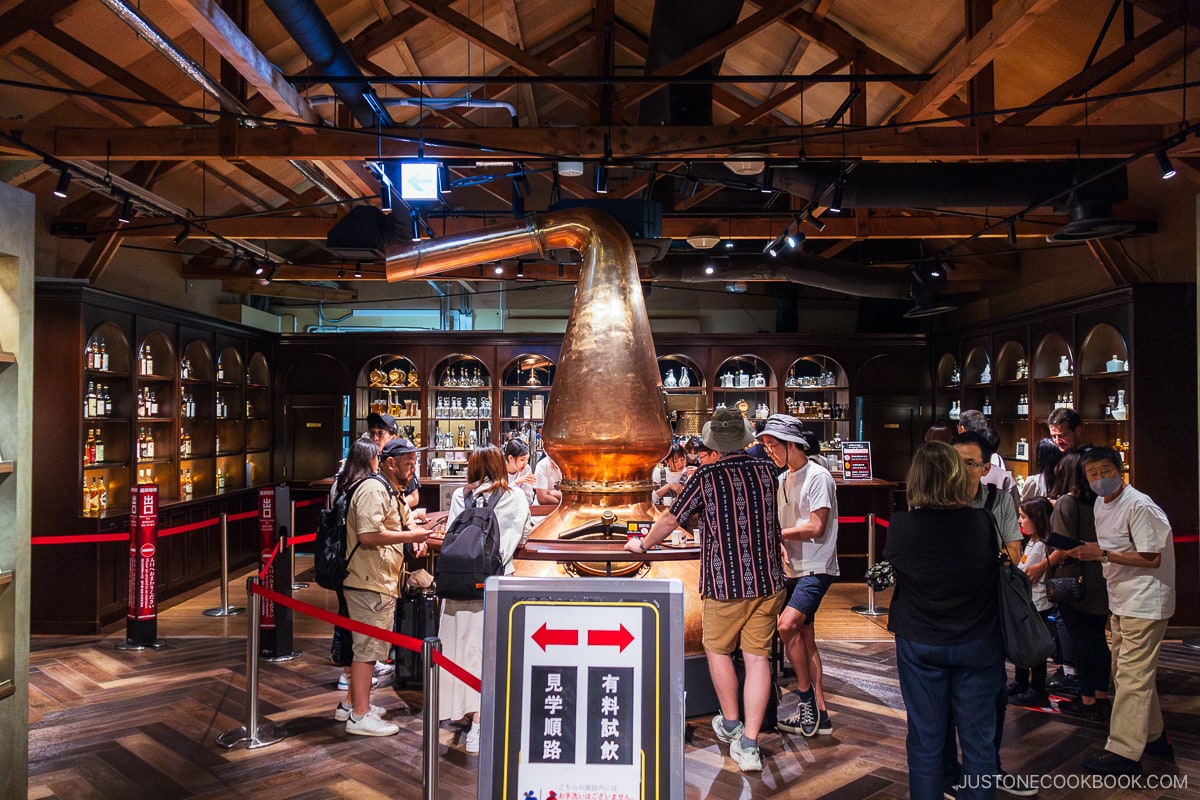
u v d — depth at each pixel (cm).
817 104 802
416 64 739
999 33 399
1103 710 445
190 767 384
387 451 486
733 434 384
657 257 634
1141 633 369
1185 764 383
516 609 221
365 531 415
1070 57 567
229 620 680
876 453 1045
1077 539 424
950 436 482
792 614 412
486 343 1052
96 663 556
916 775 286
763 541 376
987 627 282
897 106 729
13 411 328
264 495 586
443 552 398
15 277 329
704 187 885
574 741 215
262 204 893
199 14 348
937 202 598
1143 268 713
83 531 652
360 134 525
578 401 483
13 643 324
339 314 1165
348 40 665
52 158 504
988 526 287
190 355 877
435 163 552
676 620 221
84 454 666
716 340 1045
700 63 568
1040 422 818
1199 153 522
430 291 1162
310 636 626
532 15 752
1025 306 929
